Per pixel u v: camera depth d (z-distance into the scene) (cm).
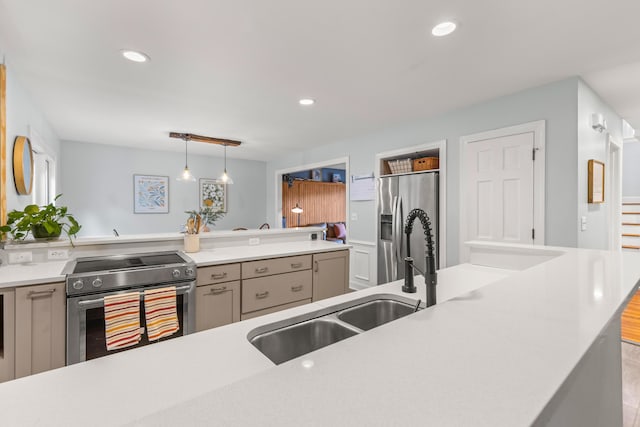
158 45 209
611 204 382
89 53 219
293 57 225
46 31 192
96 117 368
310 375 45
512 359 50
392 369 47
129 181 544
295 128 418
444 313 73
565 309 76
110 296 175
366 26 188
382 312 142
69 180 493
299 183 766
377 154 431
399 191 392
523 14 176
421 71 248
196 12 174
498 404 38
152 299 185
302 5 168
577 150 259
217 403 38
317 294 289
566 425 81
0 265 200
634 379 222
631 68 246
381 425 34
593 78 265
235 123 395
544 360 50
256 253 263
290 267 270
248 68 243
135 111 346
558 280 106
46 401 61
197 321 218
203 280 221
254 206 693
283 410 37
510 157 296
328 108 335
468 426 34
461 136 334
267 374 46
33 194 330
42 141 338
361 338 59
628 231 500
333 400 39
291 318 112
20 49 213
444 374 46
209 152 595
